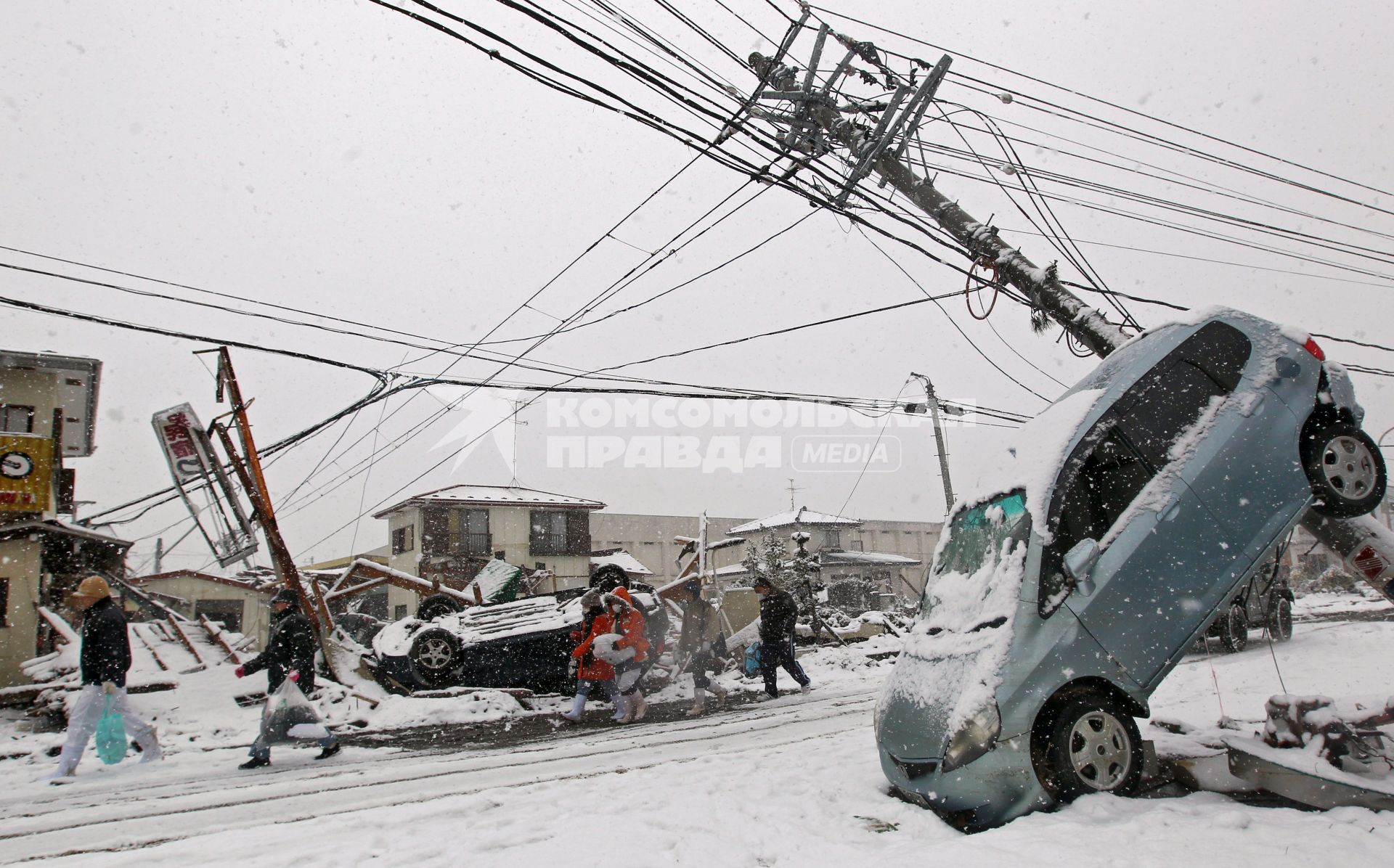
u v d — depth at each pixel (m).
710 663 14.74
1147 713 5.12
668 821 4.98
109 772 7.59
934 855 4.02
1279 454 5.71
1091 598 5.04
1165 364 5.86
